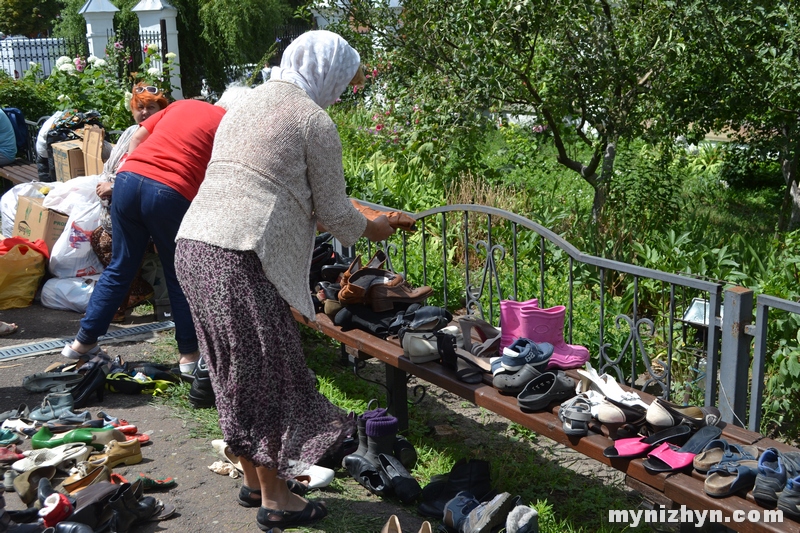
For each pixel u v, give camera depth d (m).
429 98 8.05
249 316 2.63
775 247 7.14
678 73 7.36
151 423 3.79
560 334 3.45
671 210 8.43
